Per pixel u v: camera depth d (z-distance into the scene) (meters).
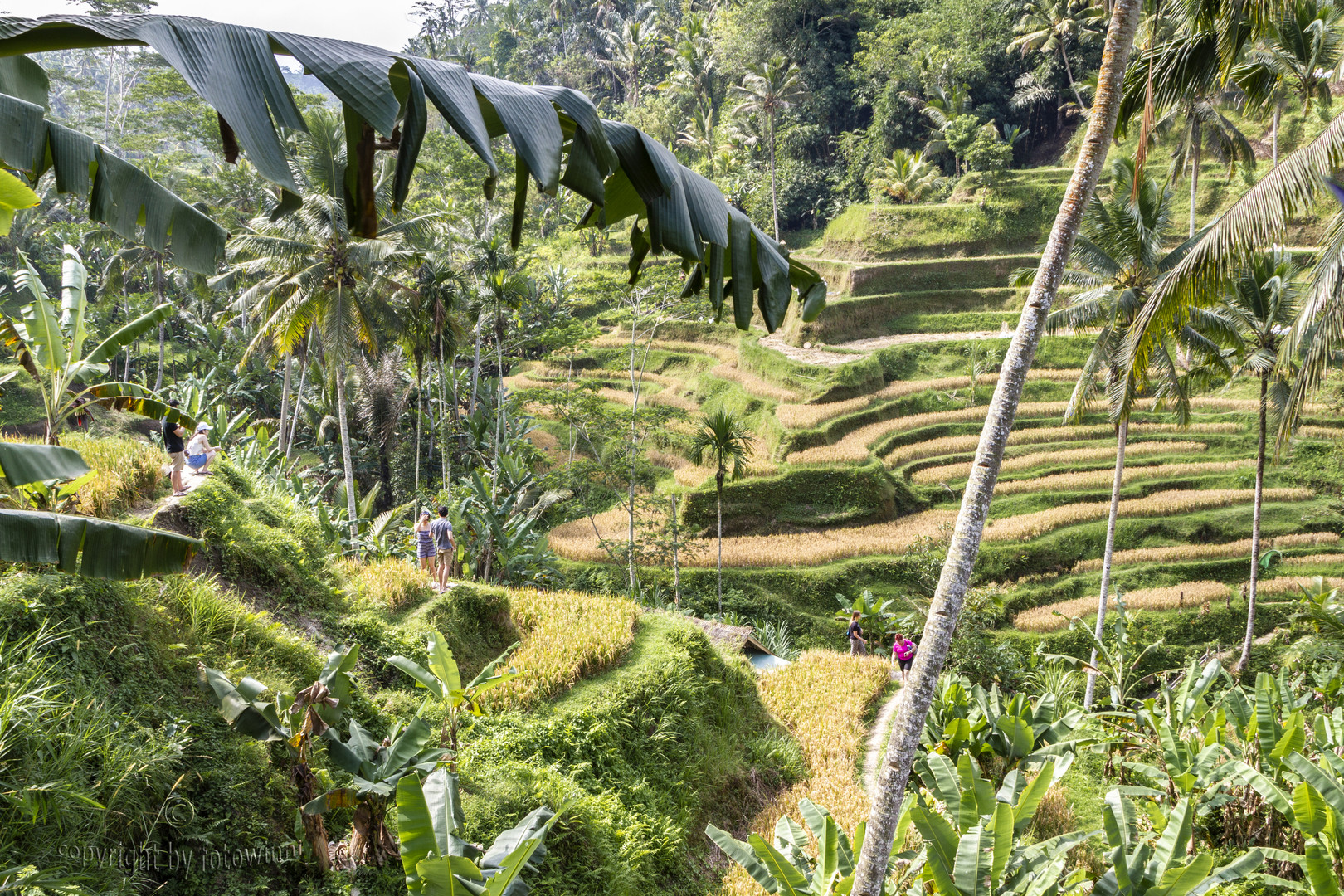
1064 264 5.68
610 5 83.94
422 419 36.69
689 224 2.42
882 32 61.00
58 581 7.32
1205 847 11.30
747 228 2.85
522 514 25.86
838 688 18.28
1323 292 9.41
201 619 8.64
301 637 10.37
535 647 13.22
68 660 6.85
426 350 30.28
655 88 75.56
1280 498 34.34
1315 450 35.41
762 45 65.56
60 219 49.59
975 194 52.50
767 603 30.73
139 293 45.06
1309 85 26.42
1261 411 24.88
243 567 10.90
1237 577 31.22
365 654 11.09
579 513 33.88
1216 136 34.50
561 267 41.78
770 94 57.44
